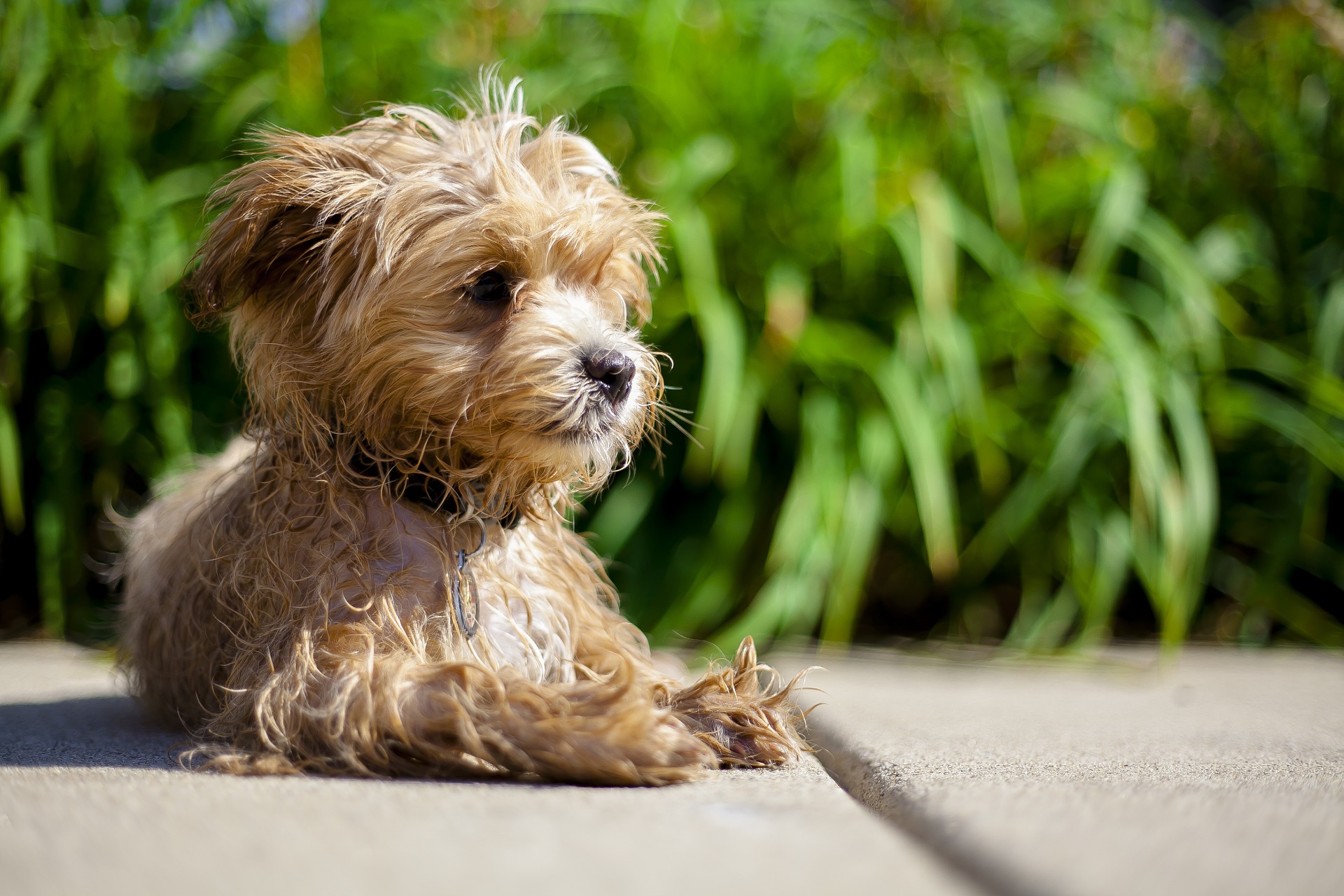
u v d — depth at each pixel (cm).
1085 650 411
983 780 178
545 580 246
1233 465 465
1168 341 427
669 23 419
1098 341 416
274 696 198
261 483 236
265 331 244
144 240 418
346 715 188
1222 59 500
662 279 411
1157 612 465
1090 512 430
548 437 233
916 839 146
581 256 251
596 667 242
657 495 433
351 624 206
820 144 423
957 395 388
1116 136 456
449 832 136
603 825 141
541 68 438
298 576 217
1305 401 457
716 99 431
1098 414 414
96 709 280
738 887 115
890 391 396
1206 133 480
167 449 420
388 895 111
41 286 421
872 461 400
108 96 418
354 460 232
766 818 146
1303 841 133
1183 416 401
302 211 240
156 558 269
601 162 278
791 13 455
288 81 425
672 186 392
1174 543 372
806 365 423
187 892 112
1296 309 479
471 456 240
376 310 231
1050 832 137
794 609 390
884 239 421
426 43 433
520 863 123
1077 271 443
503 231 237
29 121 419
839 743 223
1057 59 472
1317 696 314
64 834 133
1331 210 482
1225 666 384
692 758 181
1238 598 456
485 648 222
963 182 446
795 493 395
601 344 240
